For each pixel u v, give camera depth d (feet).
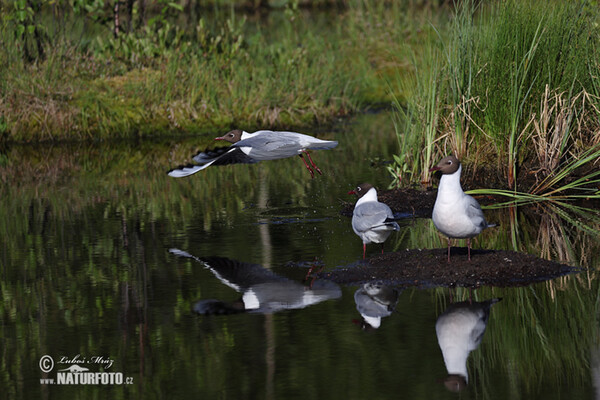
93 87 75.51
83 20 84.12
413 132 53.01
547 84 49.26
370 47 94.63
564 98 50.19
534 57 49.78
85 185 56.65
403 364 26.14
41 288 34.76
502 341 28.09
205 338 28.71
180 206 49.90
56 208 49.90
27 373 26.61
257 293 33.27
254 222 45.21
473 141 51.34
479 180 51.06
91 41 83.92
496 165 50.93
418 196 48.85
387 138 69.46
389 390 24.29
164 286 34.47
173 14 85.76
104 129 72.59
